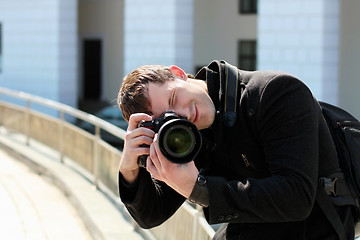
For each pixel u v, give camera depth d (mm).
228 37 22188
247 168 2107
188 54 18516
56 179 7078
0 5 22016
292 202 1843
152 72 2004
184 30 18438
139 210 2180
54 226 5340
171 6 18344
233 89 2072
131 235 4715
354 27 19188
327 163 2027
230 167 2156
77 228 5309
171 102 1986
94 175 6531
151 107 1980
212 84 2117
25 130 9398
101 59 25625
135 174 2111
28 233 5090
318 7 16062
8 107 10281
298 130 1909
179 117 1876
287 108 1922
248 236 2137
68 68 21219
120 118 16531
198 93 2029
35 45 21469
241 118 2035
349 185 2074
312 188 1868
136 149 1938
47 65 21250
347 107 19469
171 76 2021
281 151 1910
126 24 18906
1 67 22219
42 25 21266
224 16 22219
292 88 1940
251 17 21844
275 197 1829
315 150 1905
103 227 4879
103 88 25438
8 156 9031
